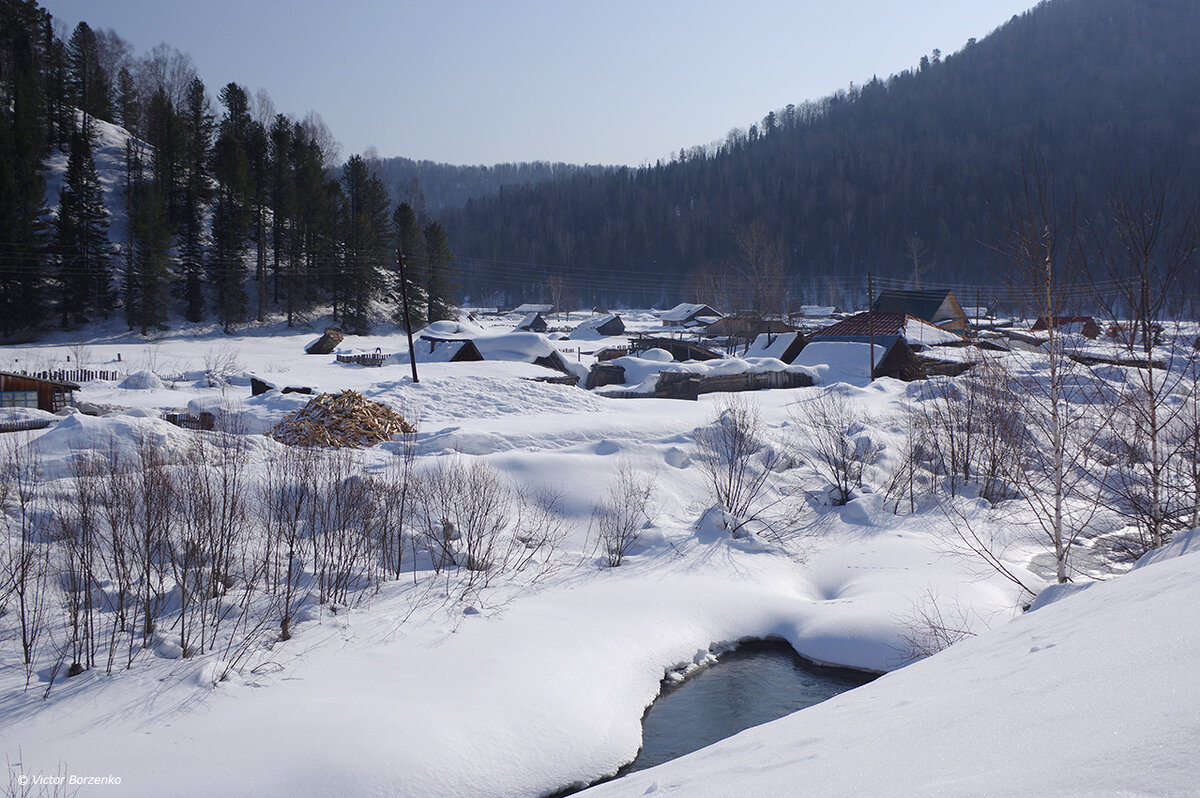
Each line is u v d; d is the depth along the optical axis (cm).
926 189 15075
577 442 2209
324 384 3878
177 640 1040
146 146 10331
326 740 831
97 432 1695
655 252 16788
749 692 1148
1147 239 1026
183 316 8312
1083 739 297
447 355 4762
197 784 751
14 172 7531
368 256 8819
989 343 3125
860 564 1594
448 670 1034
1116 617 498
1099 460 1303
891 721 450
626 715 1035
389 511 1441
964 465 2028
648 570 1506
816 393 3409
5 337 7094
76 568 1173
